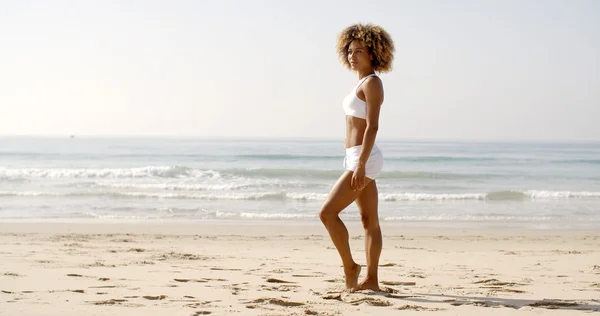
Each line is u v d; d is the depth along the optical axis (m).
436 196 20.41
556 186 25.83
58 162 39.06
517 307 3.85
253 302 3.97
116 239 10.31
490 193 21.08
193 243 9.98
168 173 28.28
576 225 14.15
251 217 15.27
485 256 8.33
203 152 53.19
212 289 4.61
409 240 11.00
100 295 4.22
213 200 19.44
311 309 3.70
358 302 3.92
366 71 4.12
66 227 12.30
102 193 20.53
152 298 4.13
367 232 4.29
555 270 6.57
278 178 27.78
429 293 4.48
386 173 29.27
